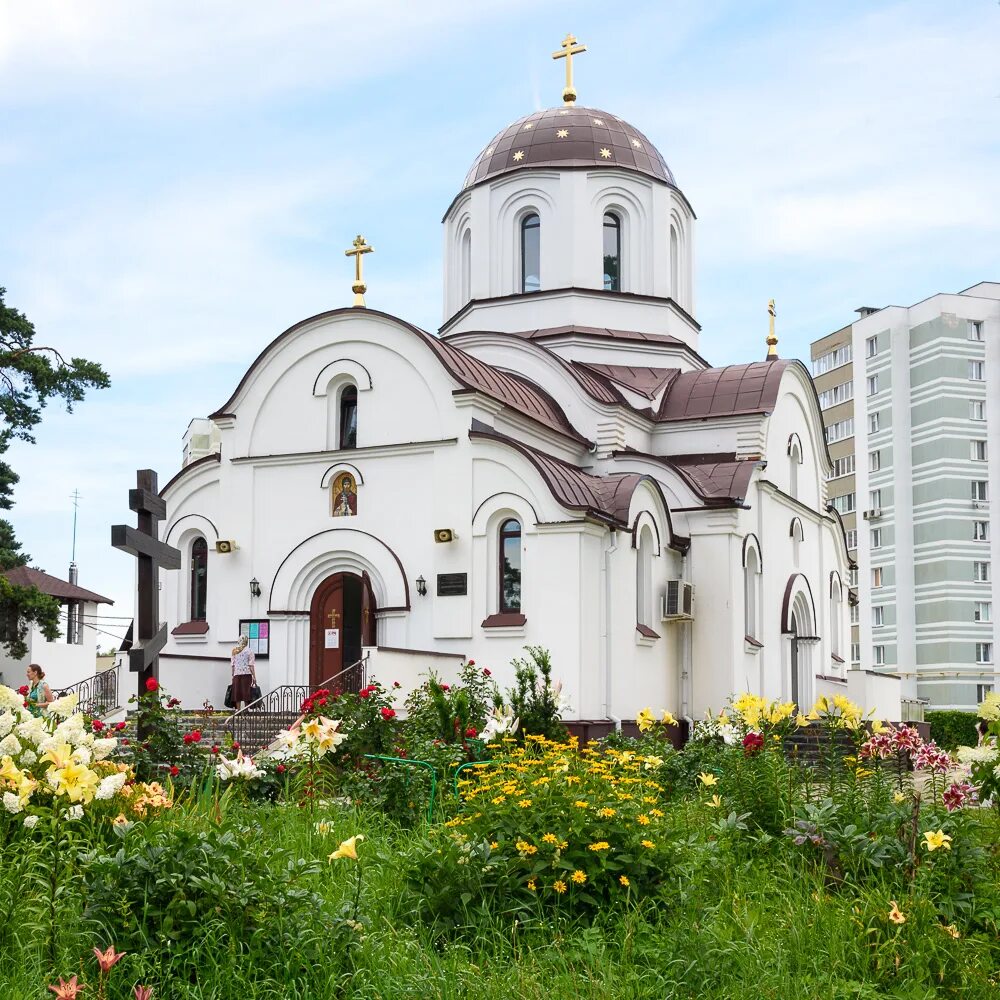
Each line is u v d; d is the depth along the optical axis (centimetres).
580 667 2606
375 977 869
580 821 1064
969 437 6819
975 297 6925
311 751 1476
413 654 2609
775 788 1291
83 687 2748
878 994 902
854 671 3609
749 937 973
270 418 3070
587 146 3638
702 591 3122
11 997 776
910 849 1101
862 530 7231
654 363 3594
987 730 1293
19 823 1005
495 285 3628
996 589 6712
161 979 826
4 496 3403
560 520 2664
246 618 3011
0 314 3278
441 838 1091
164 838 937
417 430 2881
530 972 907
